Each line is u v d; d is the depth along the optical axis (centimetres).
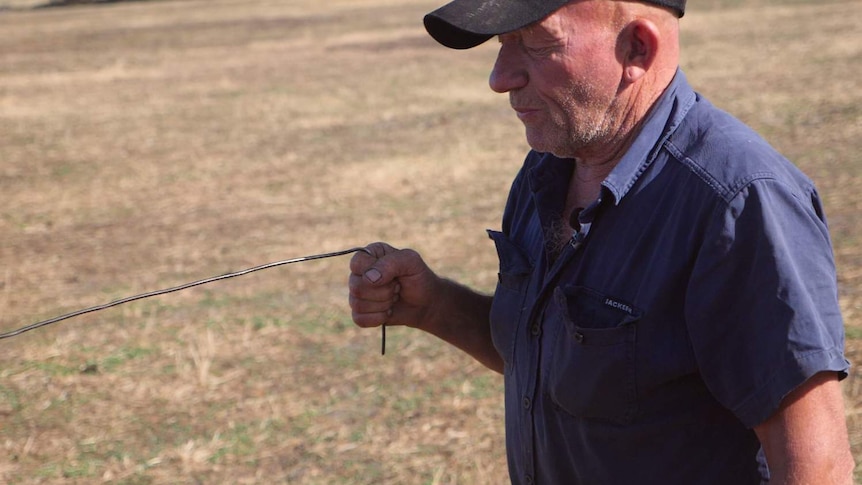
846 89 1284
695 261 170
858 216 759
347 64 1983
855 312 572
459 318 238
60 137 1354
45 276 767
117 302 218
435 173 1028
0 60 2356
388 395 533
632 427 179
